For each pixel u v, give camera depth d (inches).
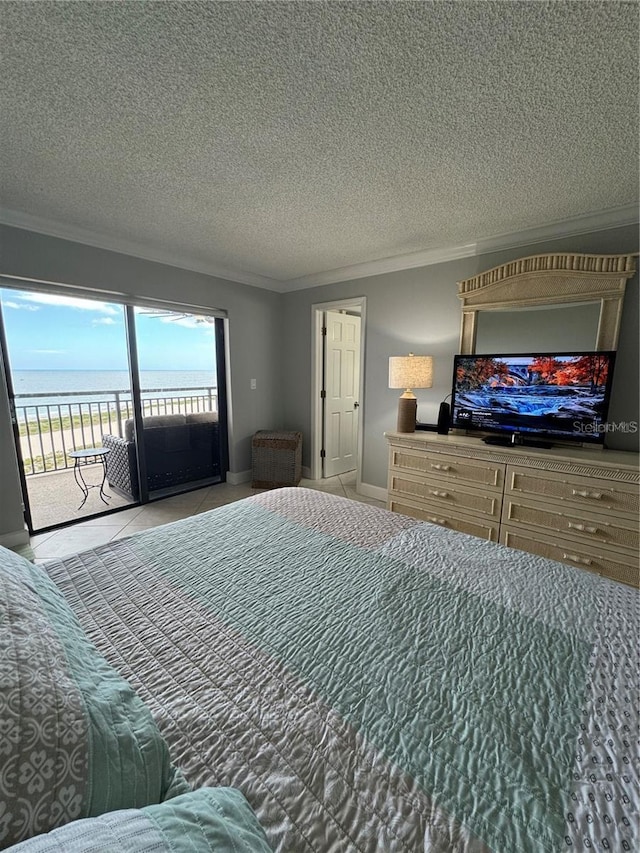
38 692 22.7
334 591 46.9
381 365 148.4
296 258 138.4
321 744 27.6
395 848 21.3
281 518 69.4
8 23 44.1
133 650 36.6
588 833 21.9
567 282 102.4
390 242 120.0
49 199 91.5
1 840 17.7
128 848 17.2
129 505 141.9
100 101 58.0
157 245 124.4
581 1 41.8
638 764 25.9
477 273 120.8
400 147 69.7
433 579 49.4
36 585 35.8
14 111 60.1
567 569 51.7
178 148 70.4
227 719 29.5
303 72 52.1
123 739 24.0
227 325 161.2
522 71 51.3
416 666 35.0
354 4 42.4
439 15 43.7
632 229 94.8
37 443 168.6
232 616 42.1
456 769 25.7
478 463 104.2
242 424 172.4
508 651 36.6
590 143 67.7
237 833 20.4
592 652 36.2
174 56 49.4
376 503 150.1
